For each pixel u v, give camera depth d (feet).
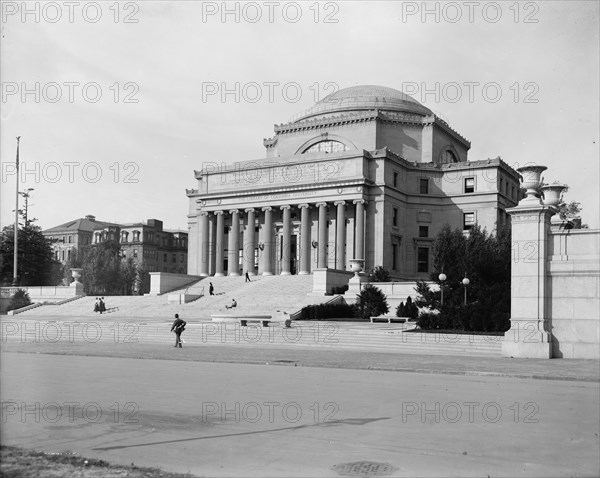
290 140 306.76
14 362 86.74
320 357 94.32
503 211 279.69
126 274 341.62
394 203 268.21
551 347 90.17
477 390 59.52
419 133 295.07
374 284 194.39
